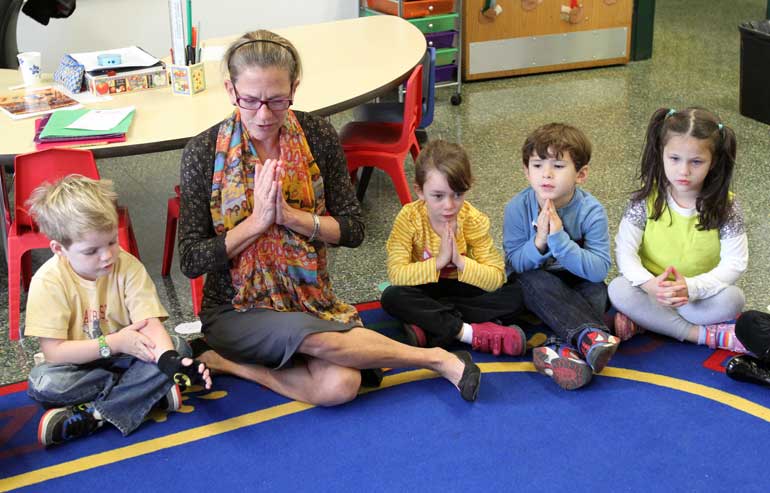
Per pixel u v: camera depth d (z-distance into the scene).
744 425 1.97
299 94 2.70
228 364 2.17
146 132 2.39
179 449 1.91
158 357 1.91
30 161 2.19
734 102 4.48
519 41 5.01
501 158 3.75
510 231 2.37
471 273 2.26
